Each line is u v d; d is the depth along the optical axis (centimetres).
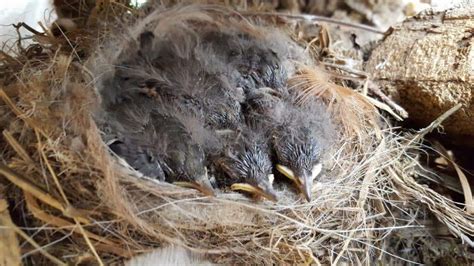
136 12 27
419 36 26
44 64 24
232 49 25
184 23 26
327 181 23
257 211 22
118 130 23
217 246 22
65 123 22
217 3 27
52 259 21
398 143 25
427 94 24
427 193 24
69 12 28
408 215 24
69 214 21
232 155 23
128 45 25
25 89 23
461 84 24
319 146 23
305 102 24
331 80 26
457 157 26
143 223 21
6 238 21
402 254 24
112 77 24
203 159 23
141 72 24
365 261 23
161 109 23
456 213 24
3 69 25
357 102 25
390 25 28
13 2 28
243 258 22
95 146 21
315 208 23
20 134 22
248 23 26
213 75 24
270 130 23
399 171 24
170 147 22
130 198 21
